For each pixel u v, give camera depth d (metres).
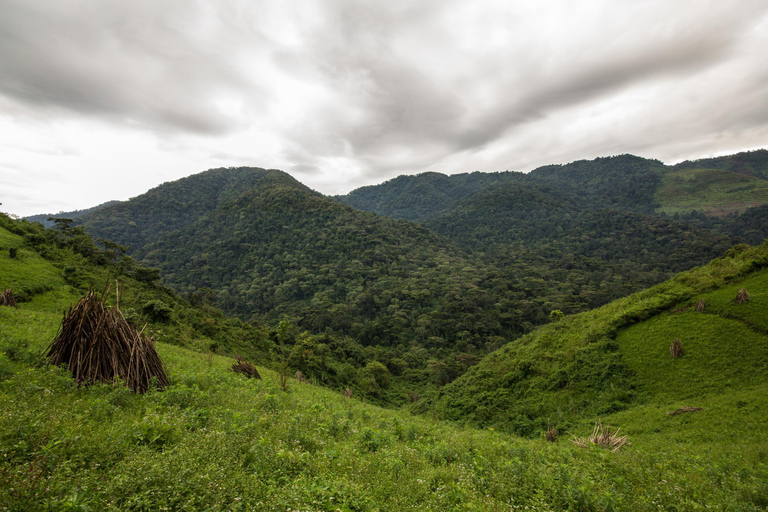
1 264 32.03
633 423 20.80
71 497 3.68
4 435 4.74
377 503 5.30
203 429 6.80
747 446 13.70
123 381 8.99
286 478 5.43
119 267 49.16
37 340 12.95
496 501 5.97
